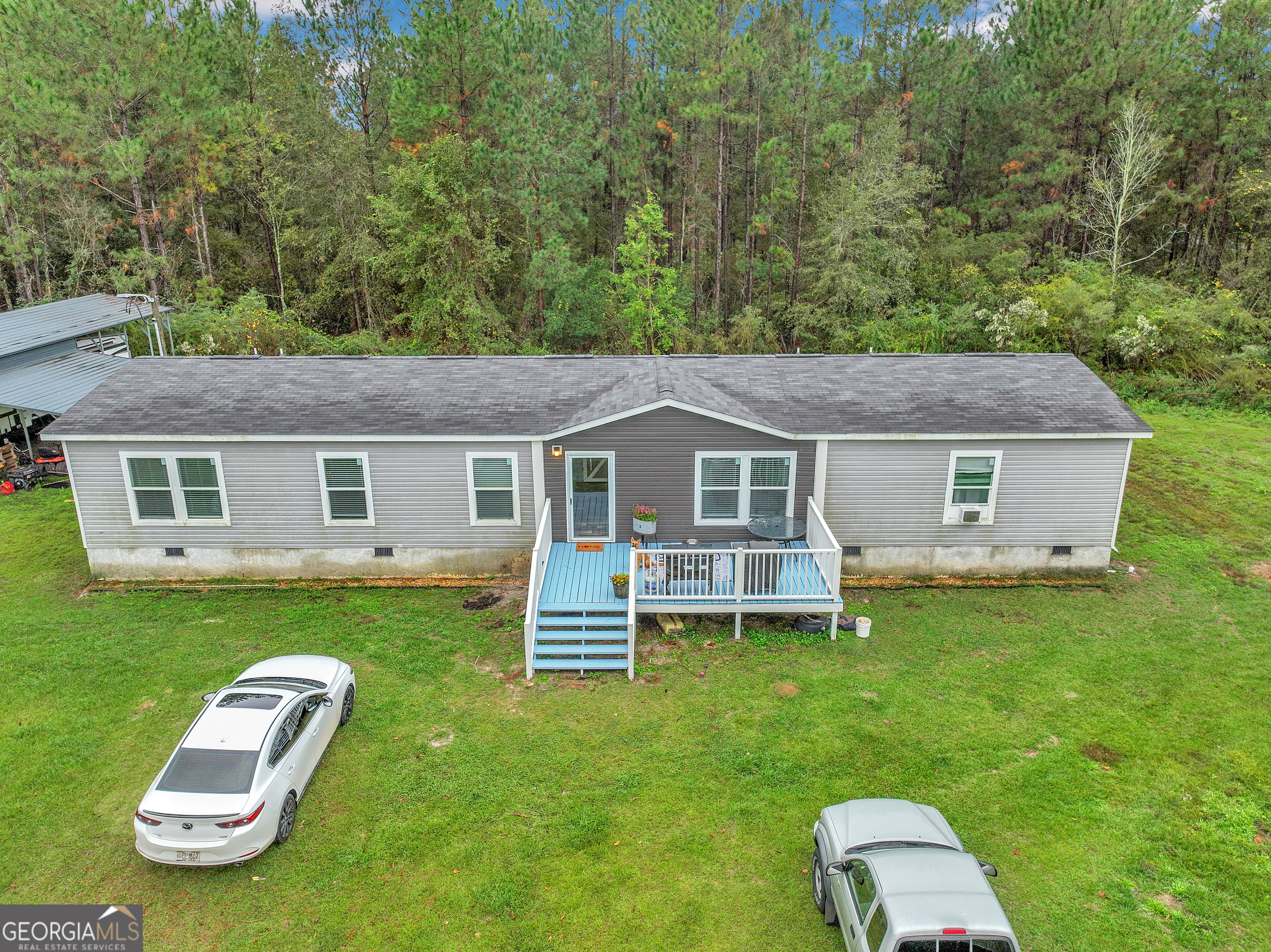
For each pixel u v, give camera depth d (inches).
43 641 550.0
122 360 1057.5
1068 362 697.0
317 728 412.5
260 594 626.2
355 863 359.9
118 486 626.2
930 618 583.2
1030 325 1247.5
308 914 334.0
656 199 1469.0
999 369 687.7
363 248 1359.5
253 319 1278.3
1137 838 374.0
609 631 535.8
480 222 1306.6
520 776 415.5
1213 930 325.4
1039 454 620.1
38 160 1318.9
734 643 546.0
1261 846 368.2
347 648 541.6
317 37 1544.0
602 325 1469.0
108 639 552.4
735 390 660.1
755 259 1552.7
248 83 1520.7
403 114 1309.1
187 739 367.9
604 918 332.8
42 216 1422.2
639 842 372.5
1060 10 1341.0
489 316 1342.3
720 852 367.2
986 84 1636.3
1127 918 331.3
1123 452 617.9
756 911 336.8
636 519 615.5
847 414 623.8
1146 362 1221.7
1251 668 514.9
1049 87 1409.9
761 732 450.9
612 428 598.9
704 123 1427.2
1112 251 1380.4
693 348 1411.2
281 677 444.8
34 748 437.1
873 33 1545.3
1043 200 1480.1
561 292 1370.6
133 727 456.1
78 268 1448.1
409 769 419.8
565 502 626.8
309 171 1482.5
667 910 336.8
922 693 487.8
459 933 325.4
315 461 621.6
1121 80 1316.4
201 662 522.9
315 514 636.7
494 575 652.7
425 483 628.7
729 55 1328.7
